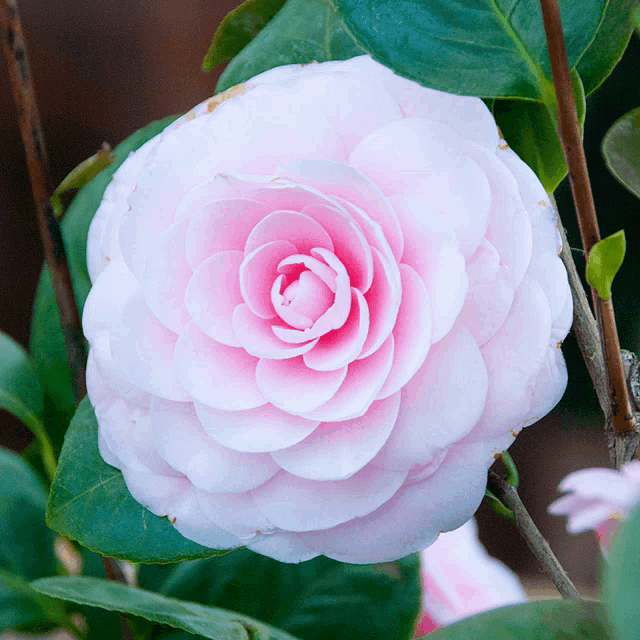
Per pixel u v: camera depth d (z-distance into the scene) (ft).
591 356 1.39
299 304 1.35
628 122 1.46
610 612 1.13
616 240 1.29
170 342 1.36
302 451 1.33
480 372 1.30
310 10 1.46
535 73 1.35
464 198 1.29
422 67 1.33
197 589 1.67
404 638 1.64
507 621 1.26
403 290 1.31
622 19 1.43
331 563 1.68
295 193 1.32
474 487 1.32
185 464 1.33
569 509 1.24
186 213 1.33
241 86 1.36
